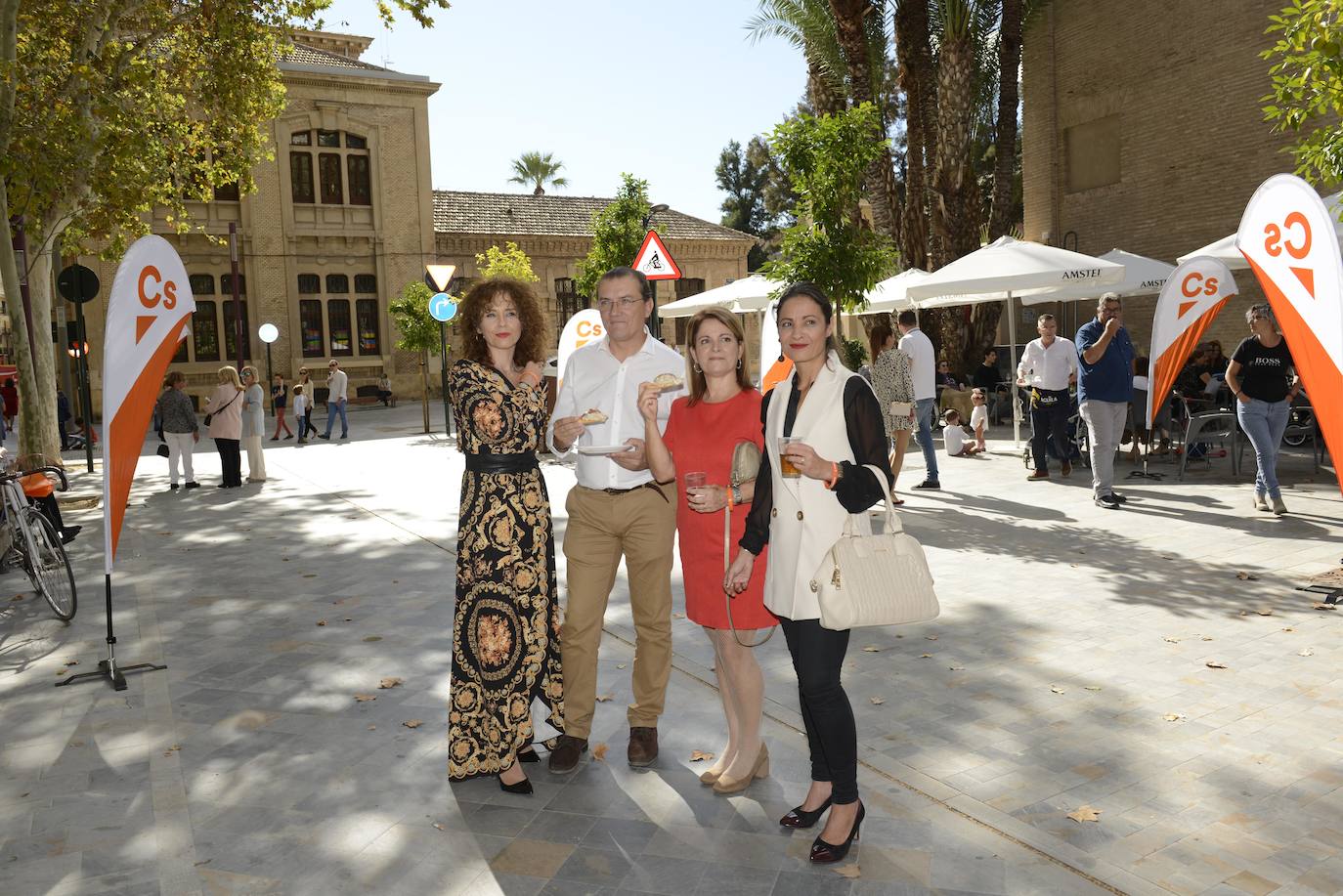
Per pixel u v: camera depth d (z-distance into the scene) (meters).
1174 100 19.73
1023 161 23.75
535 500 3.79
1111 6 20.94
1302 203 4.96
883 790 3.62
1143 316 20.78
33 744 4.36
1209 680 4.62
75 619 6.45
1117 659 4.96
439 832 3.45
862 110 10.26
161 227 31.23
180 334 5.59
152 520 10.45
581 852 3.28
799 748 4.07
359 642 5.75
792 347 3.14
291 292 33.25
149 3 15.02
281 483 13.40
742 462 3.47
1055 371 10.74
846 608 2.95
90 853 3.36
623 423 3.96
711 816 3.51
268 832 3.47
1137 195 20.80
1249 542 7.32
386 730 4.41
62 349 20.94
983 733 4.12
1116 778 3.66
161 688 5.04
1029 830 3.28
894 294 12.69
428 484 12.87
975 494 10.00
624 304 3.92
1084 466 11.69
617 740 4.25
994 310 21.08
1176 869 3.03
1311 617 5.52
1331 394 4.92
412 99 34.78
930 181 21.22
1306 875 2.97
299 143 33.38
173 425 12.80
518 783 3.73
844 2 17.81
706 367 3.58
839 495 3.02
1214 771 3.69
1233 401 12.25
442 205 37.31
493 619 3.69
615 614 6.24
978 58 22.53
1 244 12.20
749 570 3.31
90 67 13.85
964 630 5.52
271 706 4.74
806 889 3.00
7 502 6.94
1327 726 4.05
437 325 25.06
